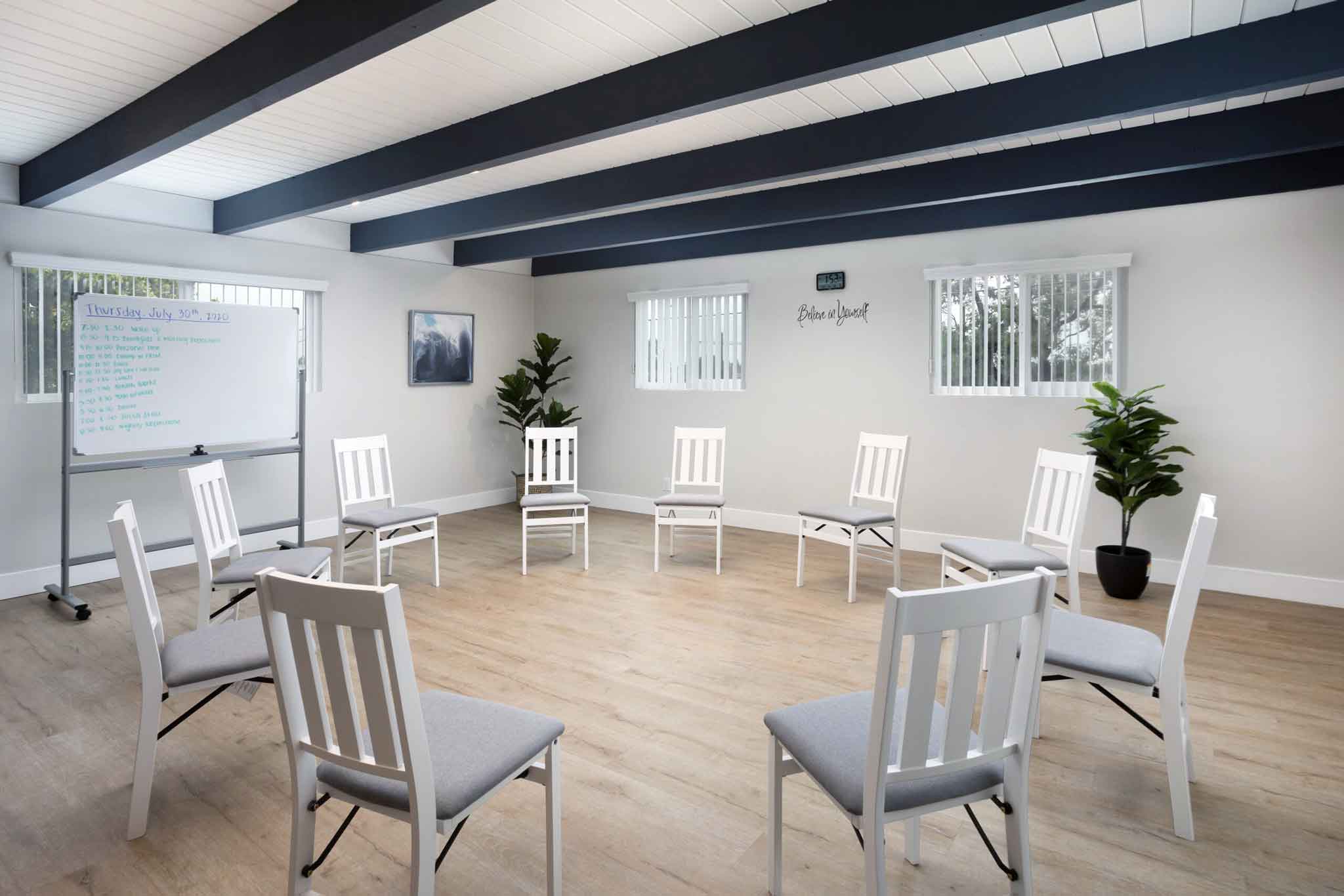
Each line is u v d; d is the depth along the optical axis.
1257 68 2.47
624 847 2.03
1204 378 4.42
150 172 4.28
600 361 7.03
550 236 5.86
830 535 4.41
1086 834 2.09
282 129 3.54
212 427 4.62
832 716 1.75
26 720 2.74
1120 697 2.96
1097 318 4.74
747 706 2.88
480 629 3.72
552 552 5.32
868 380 5.56
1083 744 2.60
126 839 2.04
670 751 2.54
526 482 5.39
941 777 1.54
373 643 1.37
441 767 1.55
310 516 5.63
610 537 5.85
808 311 5.82
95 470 4.12
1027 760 1.56
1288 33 2.42
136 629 2.01
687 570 4.87
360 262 5.89
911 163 4.09
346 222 5.72
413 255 6.21
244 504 5.25
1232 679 3.15
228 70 2.64
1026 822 1.57
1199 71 2.57
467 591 4.38
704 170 3.82
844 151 3.36
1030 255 4.90
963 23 2.08
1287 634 3.68
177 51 2.70
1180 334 4.48
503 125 3.25
